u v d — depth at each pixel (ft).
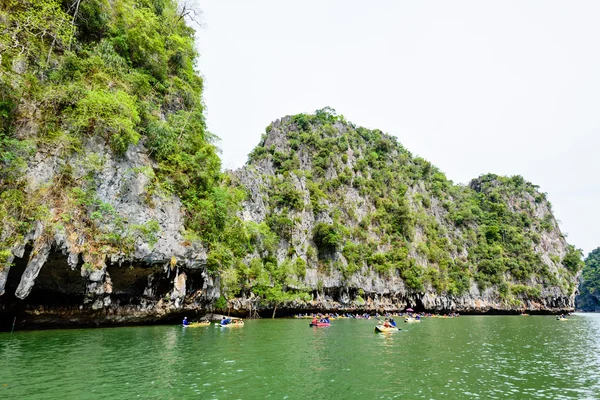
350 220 256.73
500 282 297.33
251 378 49.73
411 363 65.87
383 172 315.78
